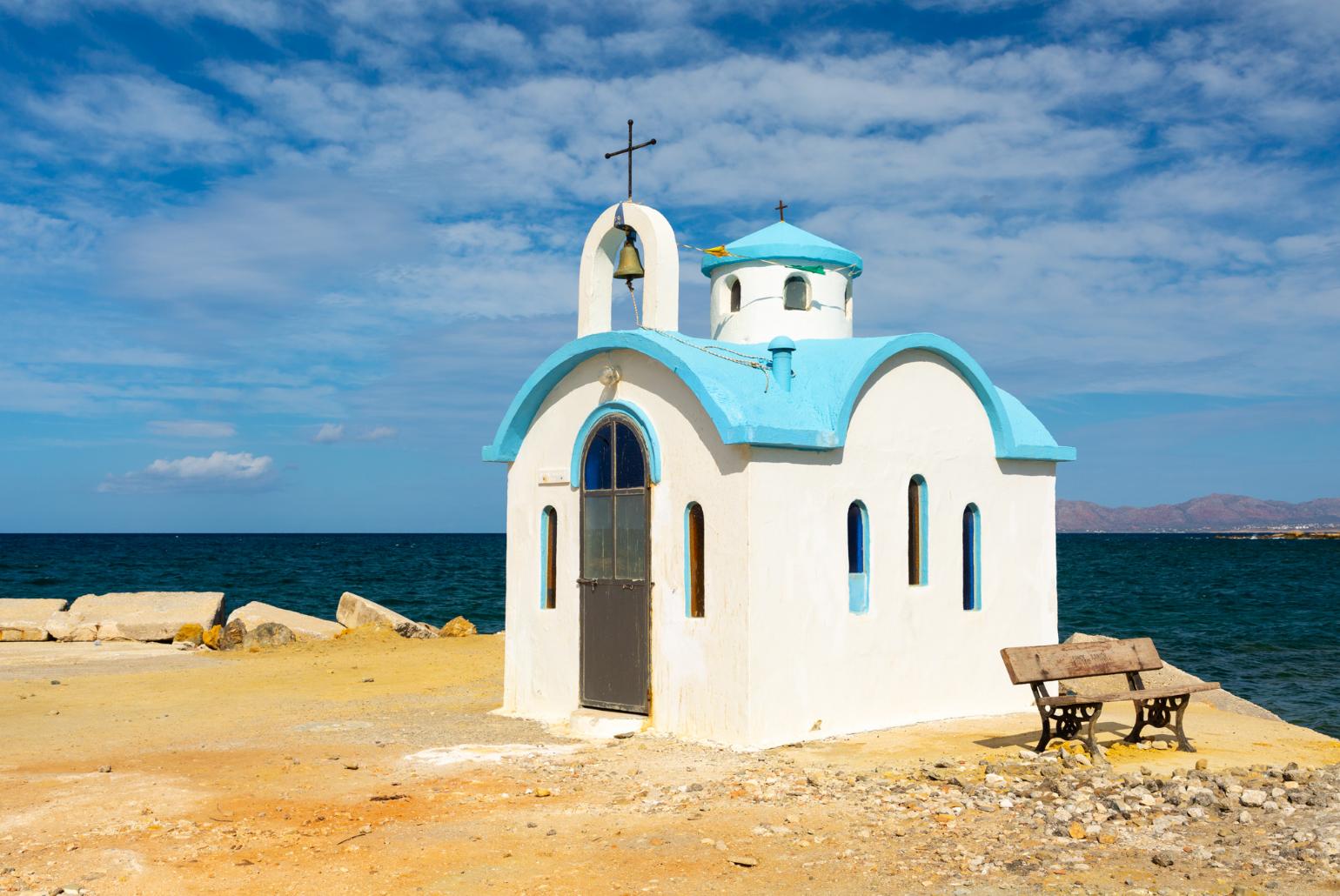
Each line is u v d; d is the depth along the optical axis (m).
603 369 13.75
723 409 12.05
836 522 12.91
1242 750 11.78
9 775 11.27
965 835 8.50
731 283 15.97
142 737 13.48
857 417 13.24
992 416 14.80
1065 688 17.11
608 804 9.70
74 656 22.38
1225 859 7.80
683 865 7.99
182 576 70.62
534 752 12.04
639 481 13.30
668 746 12.10
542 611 14.55
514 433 14.93
